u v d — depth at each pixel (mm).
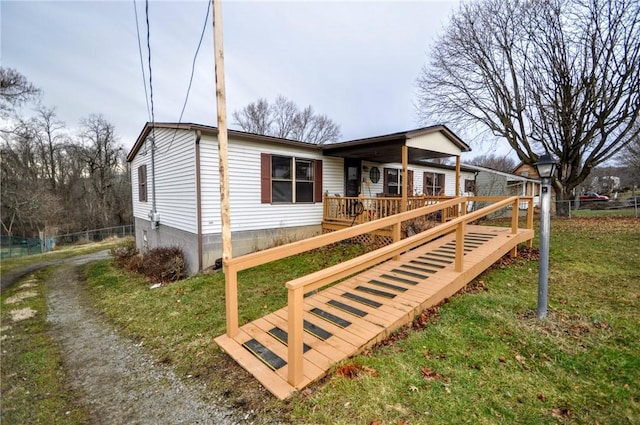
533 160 12781
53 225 23500
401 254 5375
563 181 12914
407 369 2477
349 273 2734
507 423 1895
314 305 3635
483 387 2240
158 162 9102
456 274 4133
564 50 11156
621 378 2295
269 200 7859
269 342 3068
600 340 2832
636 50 10078
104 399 2633
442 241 6074
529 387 2234
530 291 4133
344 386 2289
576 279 4539
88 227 25719
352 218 8484
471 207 14500
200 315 4199
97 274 8445
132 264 8828
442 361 2588
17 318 5066
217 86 4684
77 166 25641
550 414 1969
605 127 11391
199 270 6812
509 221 11922
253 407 2258
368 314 3287
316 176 8930
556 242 7008
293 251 3299
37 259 13250
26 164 22141
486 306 3602
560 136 12078
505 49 12461
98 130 25672
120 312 4859
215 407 2334
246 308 4258
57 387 2887
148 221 10227
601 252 5980
